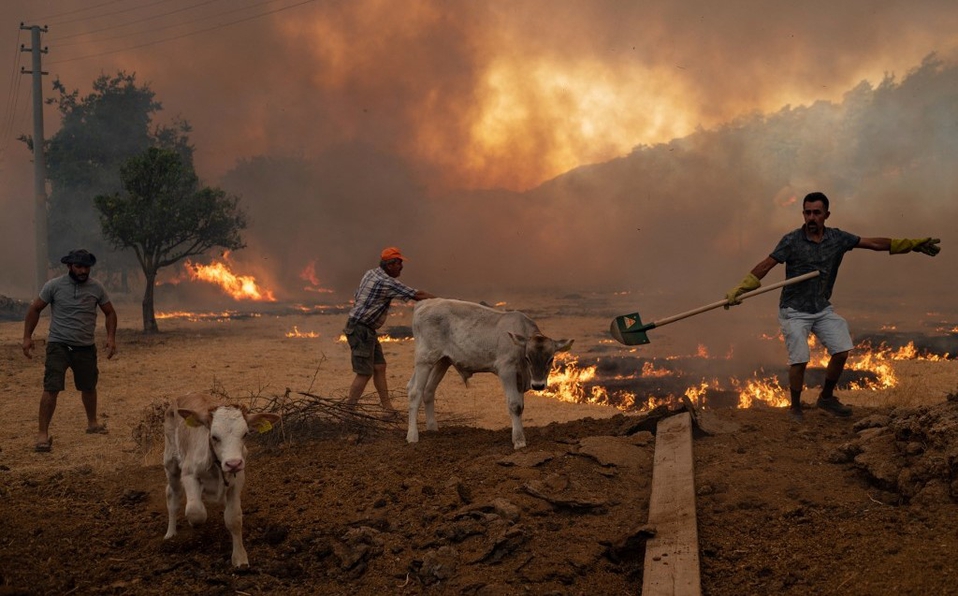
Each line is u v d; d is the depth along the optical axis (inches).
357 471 304.2
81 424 418.0
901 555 192.4
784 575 199.0
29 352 375.9
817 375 585.3
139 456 348.5
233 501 219.5
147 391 522.0
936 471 221.9
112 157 1812.3
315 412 370.9
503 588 205.2
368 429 368.5
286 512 263.7
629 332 304.5
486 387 537.0
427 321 343.9
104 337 919.0
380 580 216.1
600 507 245.3
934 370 557.6
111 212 955.3
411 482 280.8
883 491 234.4
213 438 204.2
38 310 378.3
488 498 257.9
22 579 207.2
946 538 195.6
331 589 212.1
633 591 205.6
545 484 260.8
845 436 289.0
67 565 221.6
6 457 347.3
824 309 308.7
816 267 300.2
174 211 969.5
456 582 211.0
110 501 279.4
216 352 753.6
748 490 248.1
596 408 468.4
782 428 303.9
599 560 218.4
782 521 227.1
